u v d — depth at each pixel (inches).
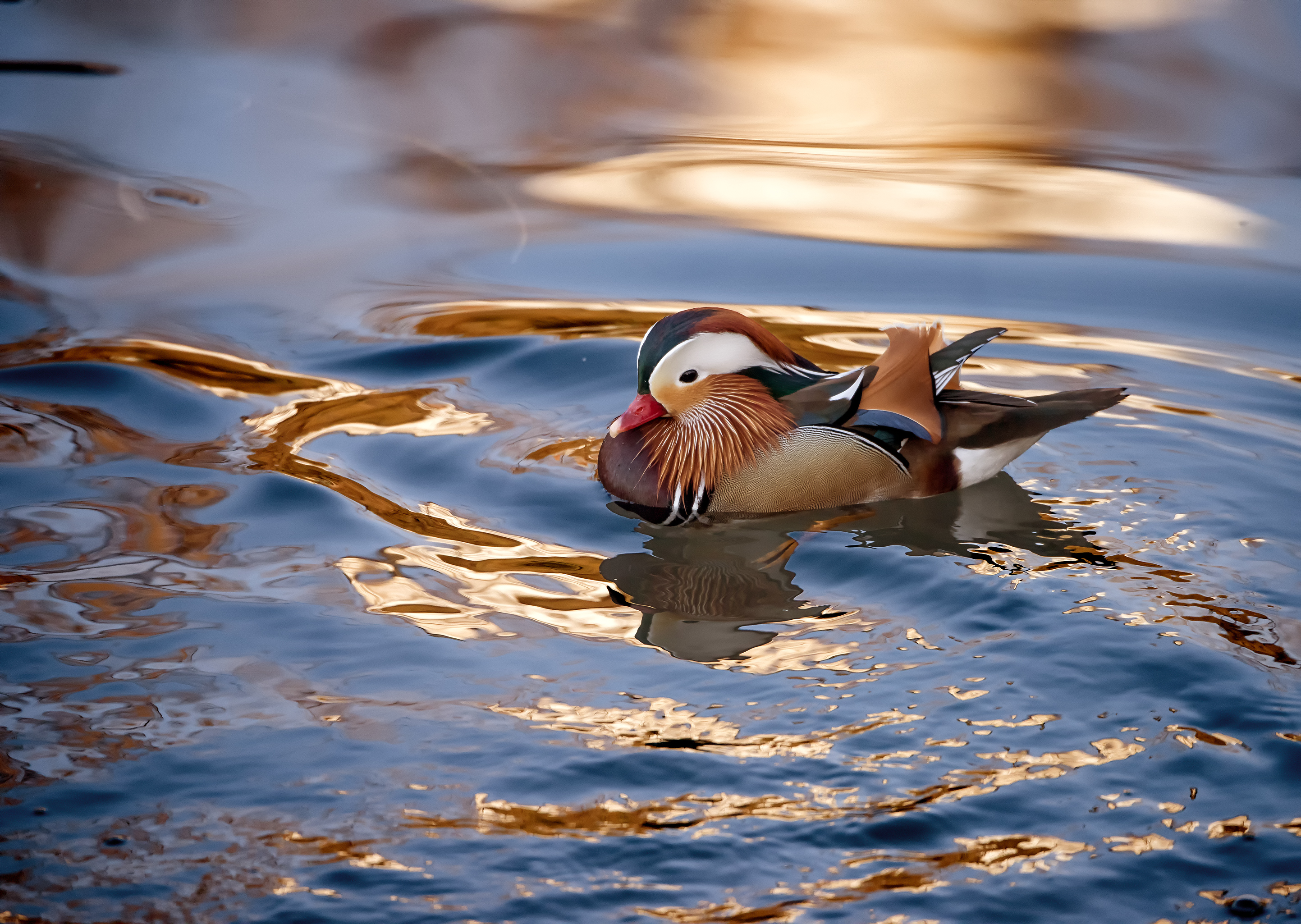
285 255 611.5
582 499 404.5
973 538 373.1
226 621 318.0
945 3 940.0
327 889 226.5
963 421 406.6
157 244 608.7
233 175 692.7
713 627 321.4
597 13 922.7
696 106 785.6
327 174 703.1
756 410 403.5
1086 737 270.7
